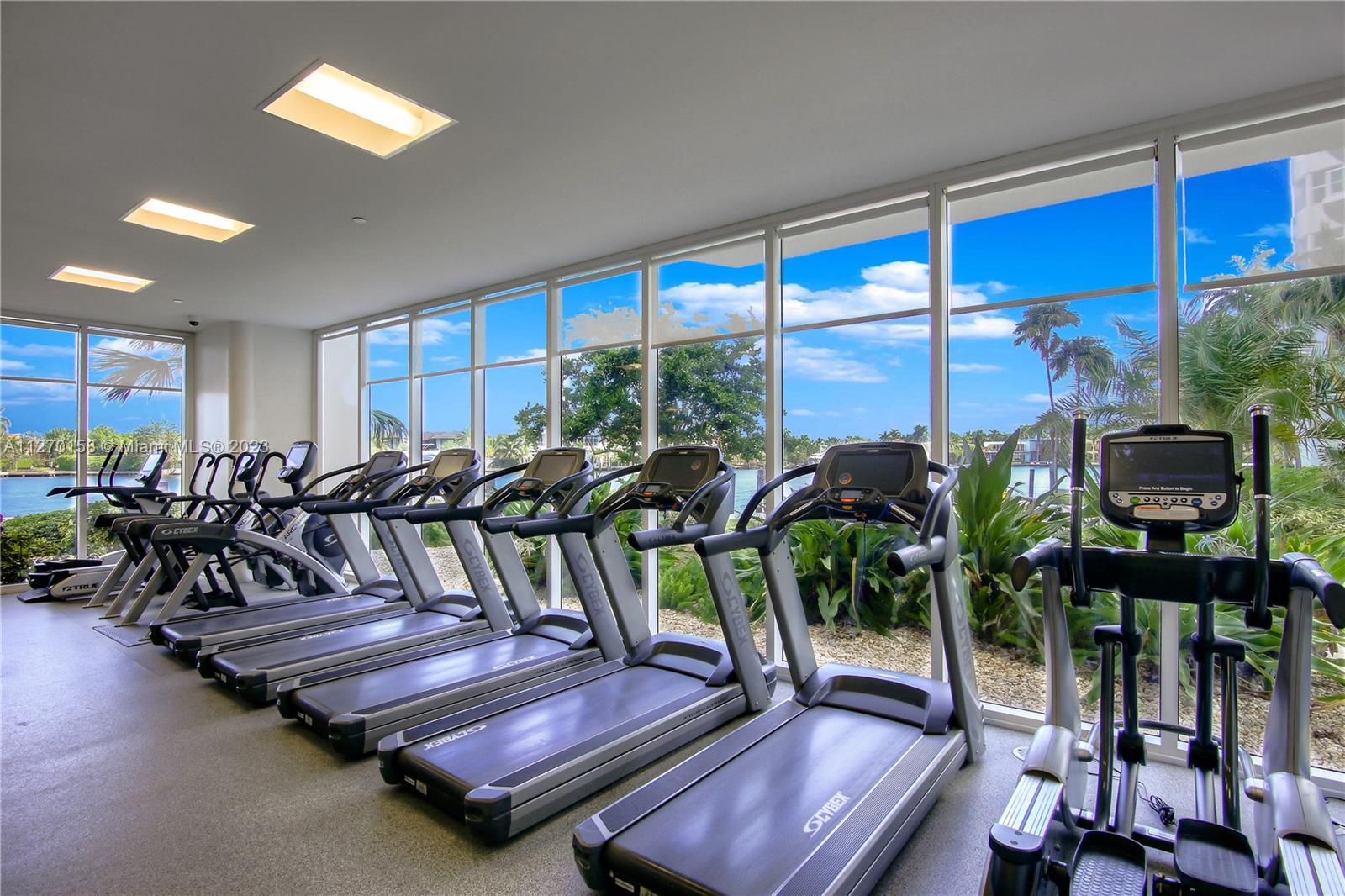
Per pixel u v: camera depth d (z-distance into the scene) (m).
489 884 2.21
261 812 2.65
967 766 3.01
